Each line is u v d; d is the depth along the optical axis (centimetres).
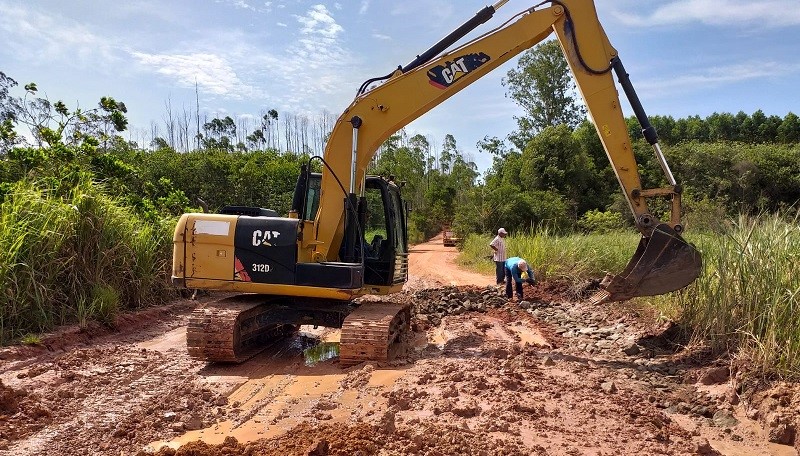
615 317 1005
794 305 635
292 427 505
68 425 509
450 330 956
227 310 752
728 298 721
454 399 549
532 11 837
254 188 3369
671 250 758
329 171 830
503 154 5303
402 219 964
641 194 809
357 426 470
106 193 1161
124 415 540
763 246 725
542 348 824
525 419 505
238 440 477
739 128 6169
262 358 801
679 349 779
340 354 732
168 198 1505
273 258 765
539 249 1552
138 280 1100
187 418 524
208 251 780
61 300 912
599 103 823
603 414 532
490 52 839
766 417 540
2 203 954
